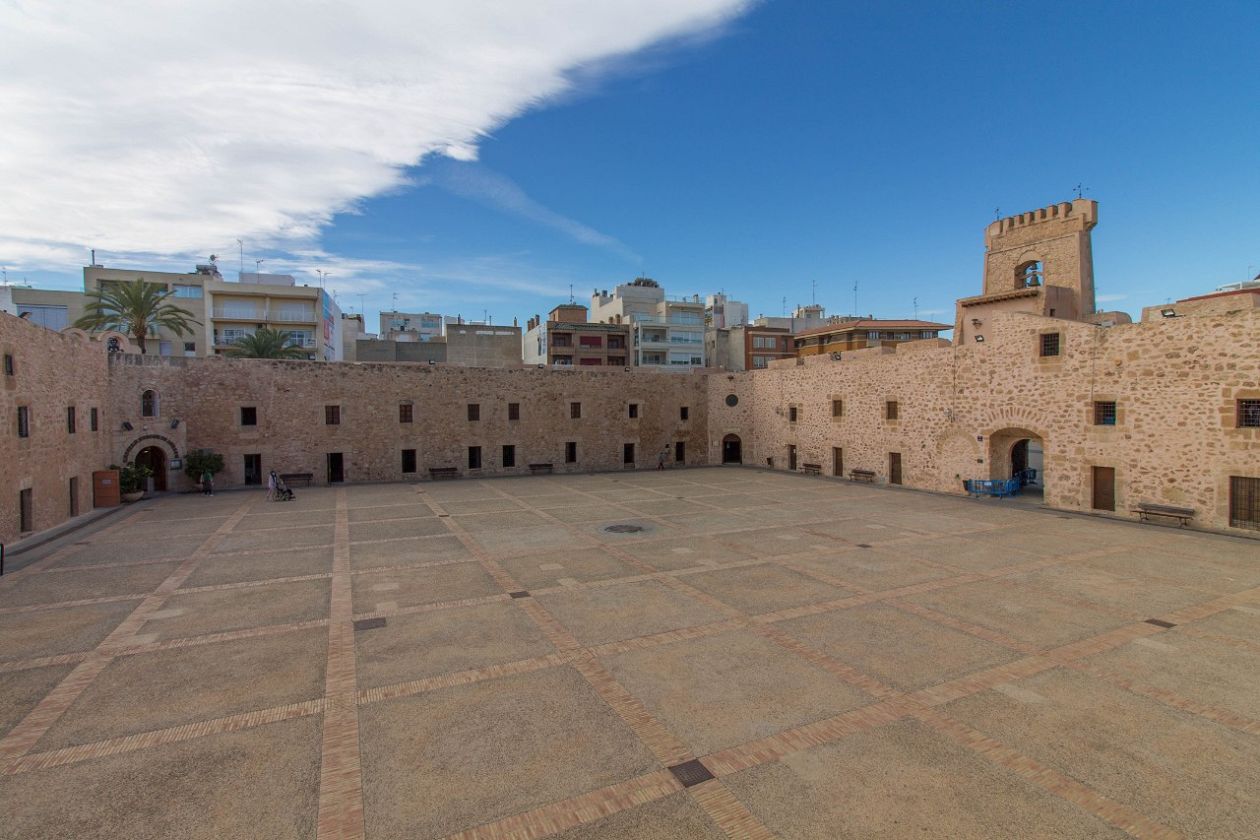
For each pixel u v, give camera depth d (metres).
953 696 7.61
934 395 26.20
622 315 68.88
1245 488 16.56
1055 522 18.84
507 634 9.80
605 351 62.06
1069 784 5.82
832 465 32.31
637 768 6.14
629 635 9.71
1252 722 6.95
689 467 39.34
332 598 11.77
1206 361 17.28
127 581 13.03
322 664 8.72
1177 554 14.66
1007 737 6.66
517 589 12.23
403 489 29.00
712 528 18.34
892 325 59.69
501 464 35.19
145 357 27.45
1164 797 5.61
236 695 7.79
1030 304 27.88
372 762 6.27
